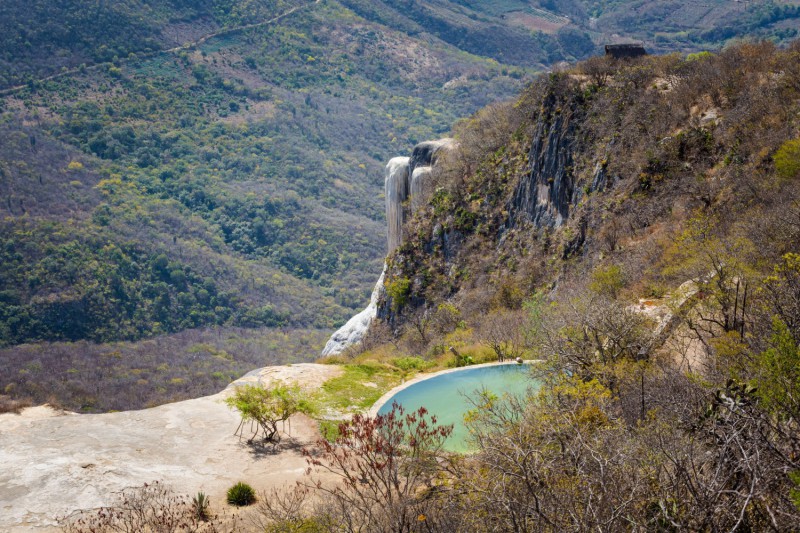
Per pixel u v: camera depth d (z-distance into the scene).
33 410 11.90
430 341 22.81
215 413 11.65
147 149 180.00
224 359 104.00
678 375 7.64
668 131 24.88
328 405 11.85
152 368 94.50
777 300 7.76
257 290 132.12
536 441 6.18
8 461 9.45
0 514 8.09
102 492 8.71
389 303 38.72
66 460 9.52
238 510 8.42
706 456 4.81
